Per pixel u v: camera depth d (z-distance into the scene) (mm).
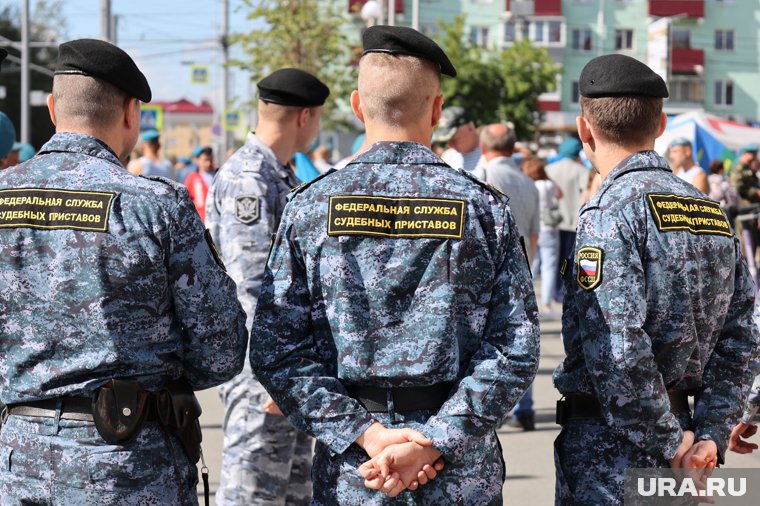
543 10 47438
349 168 2633
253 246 3871
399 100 2631
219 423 6617
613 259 2672
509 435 6297
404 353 2529
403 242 2551
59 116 2742
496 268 2598
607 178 2818
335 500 2561
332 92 22750
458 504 2535
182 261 2635
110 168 2674
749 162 13383
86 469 2539
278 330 2586
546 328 10484
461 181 2613
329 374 2598
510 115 33688
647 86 2820
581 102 2930
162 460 2619
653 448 2682
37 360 2617
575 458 2834
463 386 2521
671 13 48250
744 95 49562
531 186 6133
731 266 2857
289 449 3982
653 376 2646
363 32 2742
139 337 2611
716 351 2918
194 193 12406
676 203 2760
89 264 2582
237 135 32281
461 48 34281
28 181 2670
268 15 22172
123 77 2734
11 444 2621
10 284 2625
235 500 3938
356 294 2553
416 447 2469
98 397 2561
